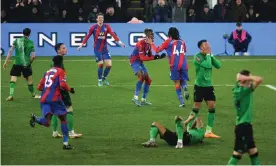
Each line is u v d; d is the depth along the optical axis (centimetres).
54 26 6525
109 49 6562
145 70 4109
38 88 2980
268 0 7288
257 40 6638
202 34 6594
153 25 6550
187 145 3047
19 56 4262
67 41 6550
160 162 2756
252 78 2481
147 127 3472
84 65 5919
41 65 5909
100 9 6912
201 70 3181
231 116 3769
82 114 3825
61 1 7062
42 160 2798
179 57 3991
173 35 3984
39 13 6744
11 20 6719
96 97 4406
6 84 4944
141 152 2925
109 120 3656
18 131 3366
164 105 4125
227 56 6538
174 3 6888
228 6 6869
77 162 2762
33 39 6519
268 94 4519
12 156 2864
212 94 3200
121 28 6544
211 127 3234
